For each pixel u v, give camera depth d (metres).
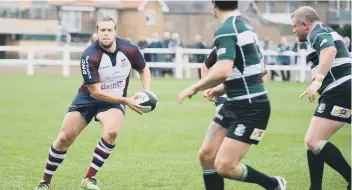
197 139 45.84
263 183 24.34
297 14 27.42
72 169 34.53
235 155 23.44
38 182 31.19
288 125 53.72
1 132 47.75
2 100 69.50
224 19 23.58
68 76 107.25
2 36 176.62
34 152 39.38
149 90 28.62
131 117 57.97
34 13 180.38
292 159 38.25
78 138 45.06
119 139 45.50
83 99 28.83
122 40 28.72
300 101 73.12
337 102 26.94
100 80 28.30
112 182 31.47
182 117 58.47
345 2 152.50
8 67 146.62
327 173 34.25
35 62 109.00
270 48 120.75
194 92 22.94
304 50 102.88
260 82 23.61
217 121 24.36
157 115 59.66
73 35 185.00
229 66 22.70
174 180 32.00
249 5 166.00
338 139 47.31
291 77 122.25
